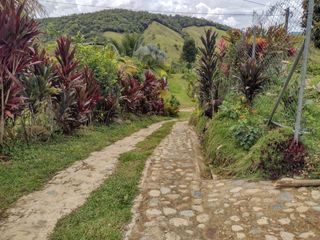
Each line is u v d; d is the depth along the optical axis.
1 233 3.44
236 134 5.75
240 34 10.63
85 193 4.56
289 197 3.86
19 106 6.42
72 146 7.32
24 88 6.60
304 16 5.54
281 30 8.07
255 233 3.28
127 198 4.29
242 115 6.60
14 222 3.69
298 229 3.28
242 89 7.21
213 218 3.67
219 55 10.45
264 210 3.67
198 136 9.93
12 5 5.68
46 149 6.77
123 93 14.17
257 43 8.72
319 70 8.51
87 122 10.41
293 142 4.58
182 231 3.43
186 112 27.77
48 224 3.64
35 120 7.47
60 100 8.15
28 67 6.91
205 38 9.71
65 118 8.27
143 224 3.57
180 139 9.41
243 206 3.81
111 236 3.30
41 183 4.91
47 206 4.11
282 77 7.16
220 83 9.88
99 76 11.41
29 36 5.93
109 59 12.42
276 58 7.89
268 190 4.10
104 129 10.48
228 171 5.19
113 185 4.77
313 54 8.97
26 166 5.55
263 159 4.62
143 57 40.28
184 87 41.12
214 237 3.31
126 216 3.74
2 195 4.35
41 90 7.15
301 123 5.33
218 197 4.17
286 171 4.47
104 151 7.29
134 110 15.82
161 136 10.20
